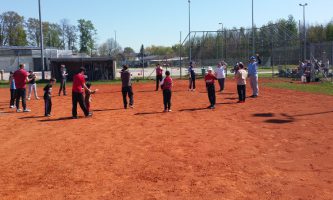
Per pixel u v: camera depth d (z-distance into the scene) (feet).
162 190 25.50
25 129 50.01
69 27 408.26
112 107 71.20
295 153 34.32
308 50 175.11
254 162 31.73
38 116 61.31
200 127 48.08
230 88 106.83
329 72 143.23
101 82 156.56
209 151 35.73
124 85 68.28
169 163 32.01
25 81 67.05
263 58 194.70
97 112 64.54
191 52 188.34
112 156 34.83
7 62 283.59
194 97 85.30
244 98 73.97
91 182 27.55
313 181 26.71
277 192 24.66
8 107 74.54
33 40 409.90
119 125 51.06
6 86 148.15
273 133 43.06
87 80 166.50
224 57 191.42
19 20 396.57
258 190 25.11
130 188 26.04
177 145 38.50
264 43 191.93
